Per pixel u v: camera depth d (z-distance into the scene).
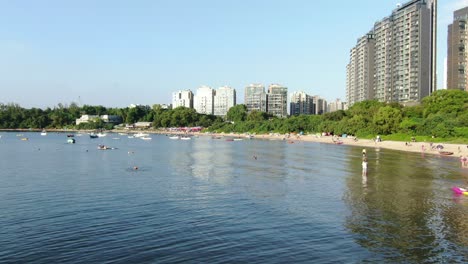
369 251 39.12
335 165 107.88
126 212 53.28
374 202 59.47
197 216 51.28
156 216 51.28
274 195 64.81
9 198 62.38
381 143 188.88
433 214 52.47
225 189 70.25
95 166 105.81
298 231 45.16
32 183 76.62
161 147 190.12
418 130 192.25
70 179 81.75
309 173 91.31
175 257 37.47
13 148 180.12
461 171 93.81
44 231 45.06
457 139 168.38
